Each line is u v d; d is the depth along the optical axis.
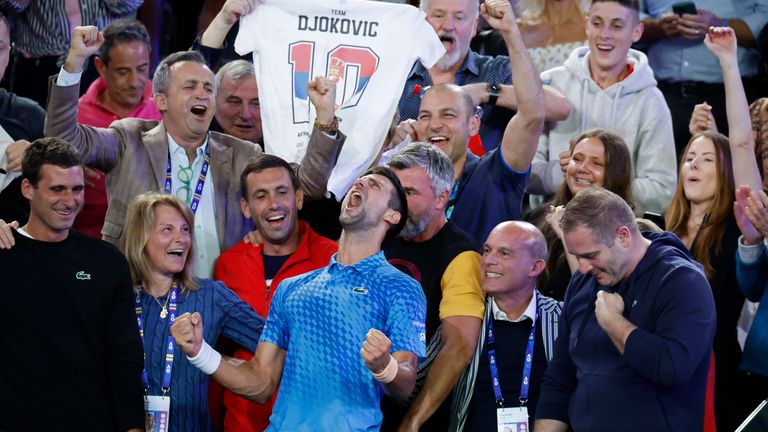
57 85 16.91
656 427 14.11
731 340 19.22
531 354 16.39
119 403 15.26
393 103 19.06
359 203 14.52
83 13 23.34
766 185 20.42
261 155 17.62
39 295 15.25
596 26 21.78
